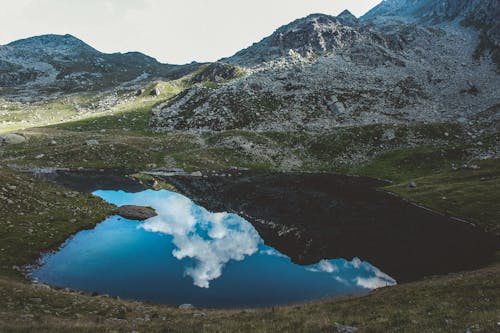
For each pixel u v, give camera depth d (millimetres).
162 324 22672
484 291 24734
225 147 133750
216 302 33656
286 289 36875
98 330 19328
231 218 65625
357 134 132375
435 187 84375
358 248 50656
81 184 90500
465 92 169500
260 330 20125
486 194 72812
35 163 107625
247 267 43000
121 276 39312
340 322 21125
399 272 42156
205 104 176000
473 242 52969
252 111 161875
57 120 197125
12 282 31266
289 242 52938
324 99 166375
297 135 139750
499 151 105312
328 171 115625
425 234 56906
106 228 57344
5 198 54750
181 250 48406
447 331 16516
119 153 123312
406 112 154500
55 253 45531
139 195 82625
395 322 19422
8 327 17859
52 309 25141
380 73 191375
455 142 120500
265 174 111750
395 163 112938
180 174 109625
